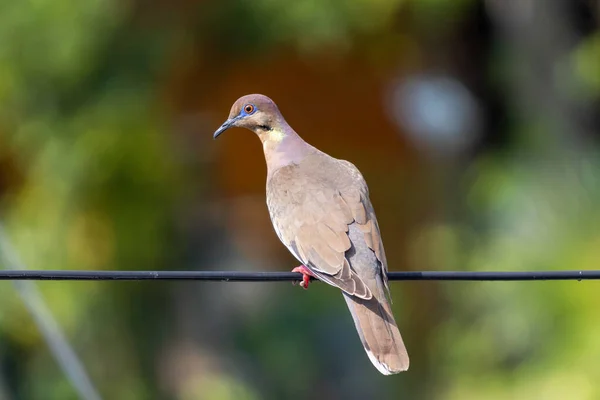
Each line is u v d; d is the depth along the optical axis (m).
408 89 19.73
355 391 19.28
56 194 16.11
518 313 16.33
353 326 19.97
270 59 18.55
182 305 18.00
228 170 19.91
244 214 20.17
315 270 8.83
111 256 16.45
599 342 15.45
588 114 17.98
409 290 19.55
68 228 16.12
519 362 16.61
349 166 9.86
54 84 15.92
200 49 17.39
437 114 19.83
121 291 16.61
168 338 17.53
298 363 19.25
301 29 16.59
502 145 19.09
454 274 8.38
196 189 18.38
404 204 20.36
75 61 15.70
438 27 17.83
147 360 17.17
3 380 15.23
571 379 15.48
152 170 16.30
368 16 16.53
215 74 18.41
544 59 18.05
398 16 17.28
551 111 18.11
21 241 16.08
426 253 19.19
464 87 19.25
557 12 17.84
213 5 16.39
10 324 15.37
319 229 9.01
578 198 17.41
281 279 8.47
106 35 15.77
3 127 16.27
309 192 9.37
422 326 19.20
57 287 15.88
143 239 16.61
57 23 15.62
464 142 19.66
